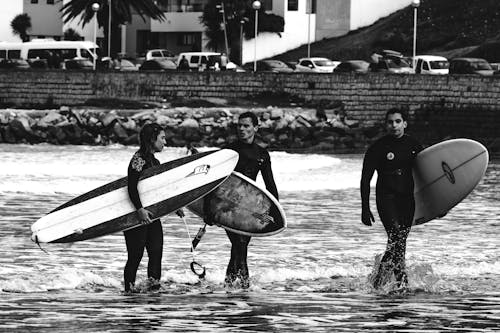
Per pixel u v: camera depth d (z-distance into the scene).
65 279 42.38
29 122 181.25
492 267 48.59
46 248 52.59
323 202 84.62
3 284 40.88
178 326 32.50
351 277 44.97
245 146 41.38
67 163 120.31
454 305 37.56
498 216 74.50
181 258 50.22
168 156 140.62
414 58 192.62
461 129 181.62
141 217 39.31
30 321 32.91
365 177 42.16
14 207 75.12
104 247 53.19
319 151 176.00
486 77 179.75
